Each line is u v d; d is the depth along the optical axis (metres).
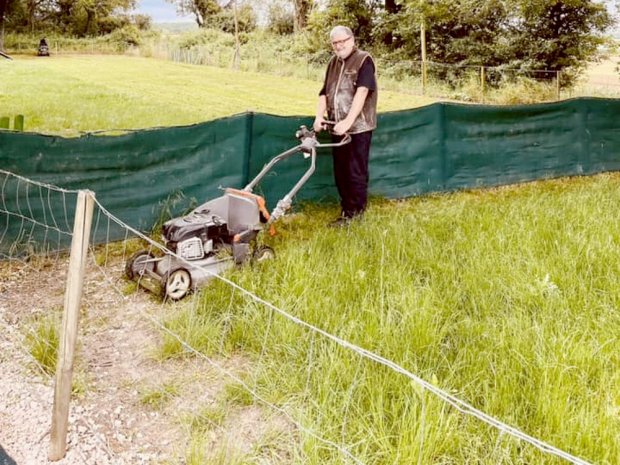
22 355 2.87
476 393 2.38
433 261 3.77
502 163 6.79
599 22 17.69
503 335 2.71
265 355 2.79
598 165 7.46
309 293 3.22
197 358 2.88
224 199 3.96
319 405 2.31
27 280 3.87
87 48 32.88
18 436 2.29
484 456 2.07
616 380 2.38
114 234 4.55
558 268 3.58
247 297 3.15
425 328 2.80
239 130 4.96
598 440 2.03
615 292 3.22
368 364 2.54
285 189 5.38
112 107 11.10
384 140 6.02
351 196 5.02
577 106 7.12
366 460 2.02
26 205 4.15
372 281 3.47
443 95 17.11
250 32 34.12
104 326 3.25
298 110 12.66
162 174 4.70
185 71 20.95
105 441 2.29
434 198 6.22
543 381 2.35
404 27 20.78
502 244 4.02
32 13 35.91
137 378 2.72
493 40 19.33
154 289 3.59
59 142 4.20
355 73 4.73
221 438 2.29
